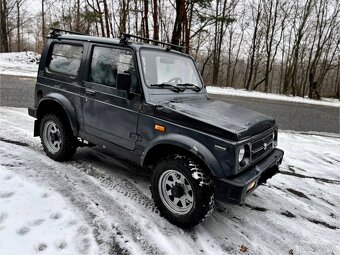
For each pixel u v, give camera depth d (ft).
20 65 71.77
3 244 8.63
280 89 134.31
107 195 12.29
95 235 9.62
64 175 13.60
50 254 8.49
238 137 9.37
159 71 12.34
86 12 66.80
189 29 64.80
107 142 12.94
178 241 9.91
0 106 26.30
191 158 10.34
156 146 10.99
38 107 15.52
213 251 9.71
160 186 11.00
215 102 13.07
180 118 10.36
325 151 22.62
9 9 125.39
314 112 45.42
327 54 100.63
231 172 9.39
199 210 9.91
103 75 12.76
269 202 13.70
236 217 12.12
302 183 16.19
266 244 10.55
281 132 28.22
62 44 14.78
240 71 171.63
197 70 14.84
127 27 69.05
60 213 10.48
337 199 14.71
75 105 13.91
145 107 11.23
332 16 93.86
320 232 11.71
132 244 9.43
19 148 16.17
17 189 11.62
